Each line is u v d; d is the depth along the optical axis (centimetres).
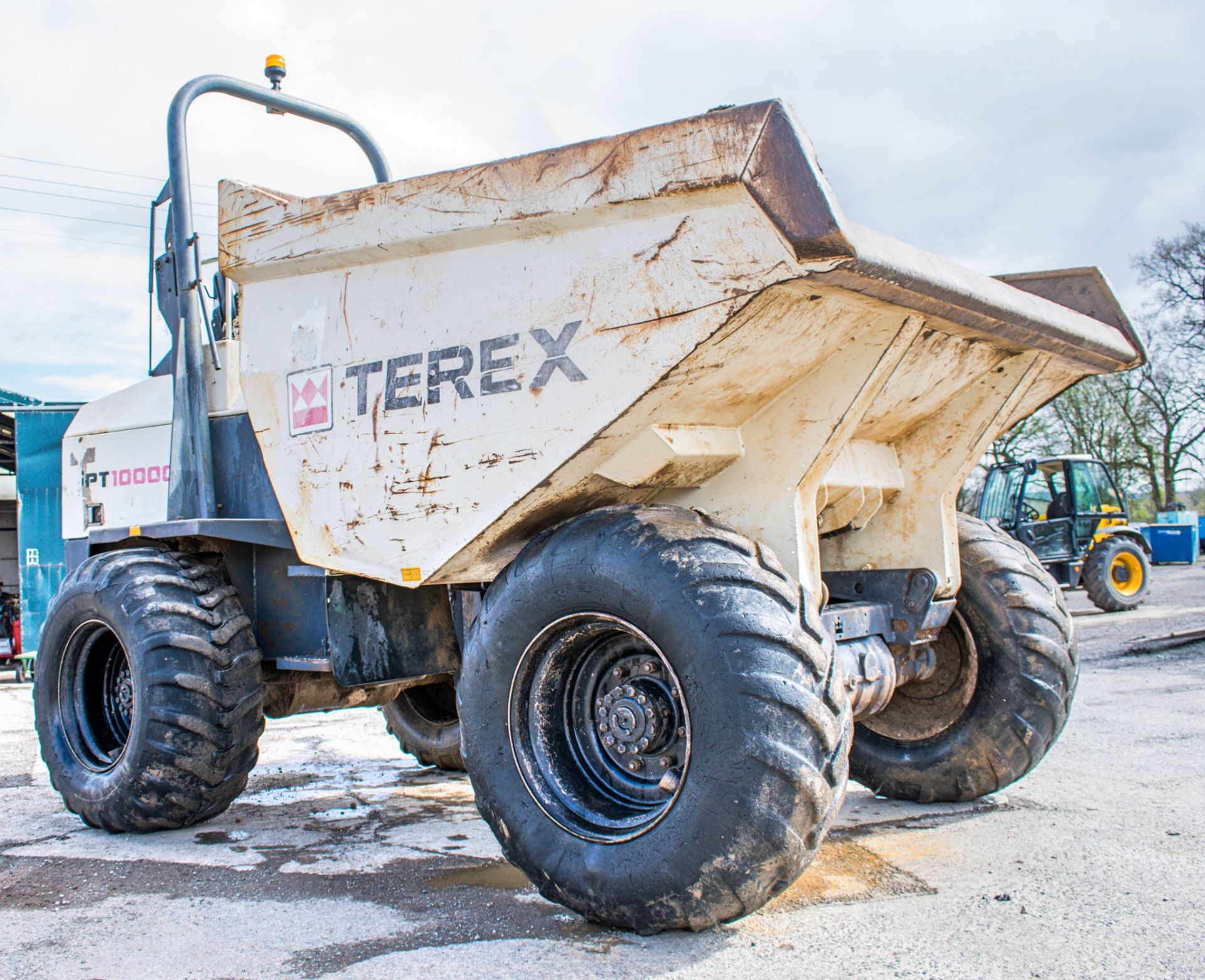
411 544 296
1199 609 1263
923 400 329
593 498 285
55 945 253
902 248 247
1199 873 282
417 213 290
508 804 267
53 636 396
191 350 397
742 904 229
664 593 238
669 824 234
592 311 255
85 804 374
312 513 321
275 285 334
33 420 889
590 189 250
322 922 266
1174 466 3198
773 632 231
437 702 487
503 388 273
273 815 398
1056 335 315
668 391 247
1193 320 3134
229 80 433
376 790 445
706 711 229
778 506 280
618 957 233
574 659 275
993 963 223
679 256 238
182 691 352
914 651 357
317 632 378
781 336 247
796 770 222
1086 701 594
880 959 227
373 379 305
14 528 1201
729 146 224
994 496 1466
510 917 264
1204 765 418
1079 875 282
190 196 409
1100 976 214
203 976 231
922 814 355
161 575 370
